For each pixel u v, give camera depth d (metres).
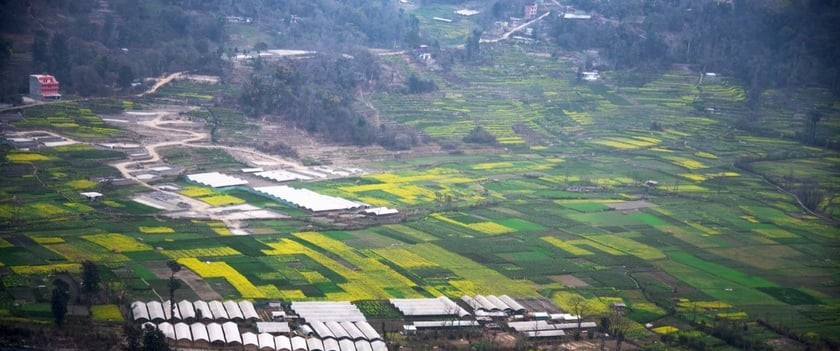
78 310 197.38
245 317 199.25
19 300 199.88
